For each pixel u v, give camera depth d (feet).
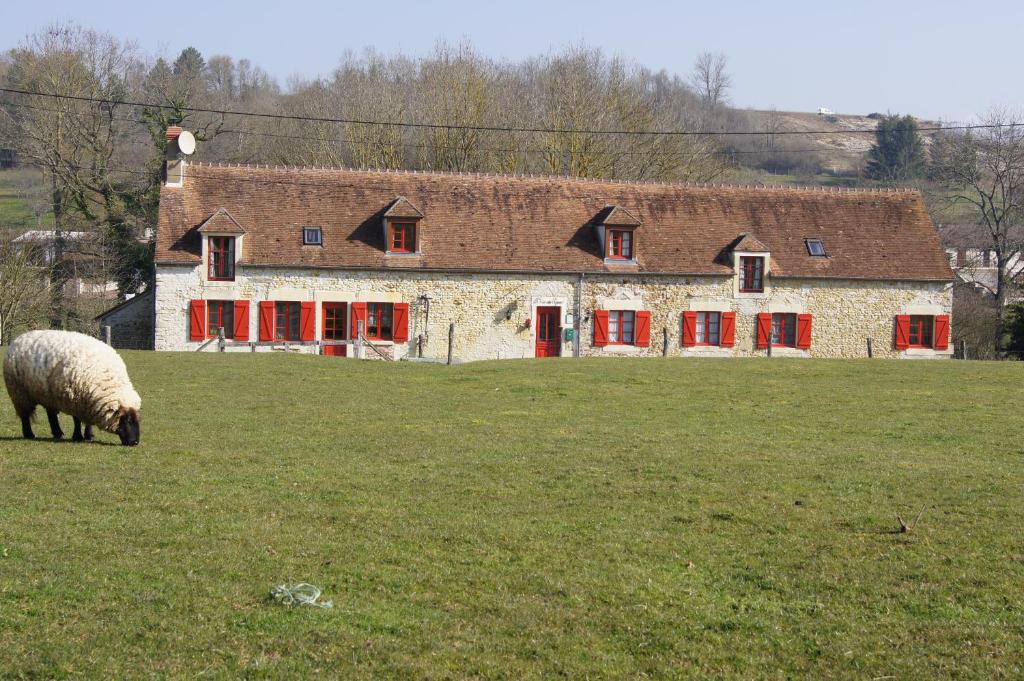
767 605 28.19
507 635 25.93
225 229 110.73
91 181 164.45
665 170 178.19
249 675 23.38
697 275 120.26
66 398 47.55
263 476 42.04
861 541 33.78
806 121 474.08
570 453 48.62
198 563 30.22
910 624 26.86
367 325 114.42
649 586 29.43
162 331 110.83
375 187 120.37
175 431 53.57
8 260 128.88
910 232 129.29
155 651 24.35
